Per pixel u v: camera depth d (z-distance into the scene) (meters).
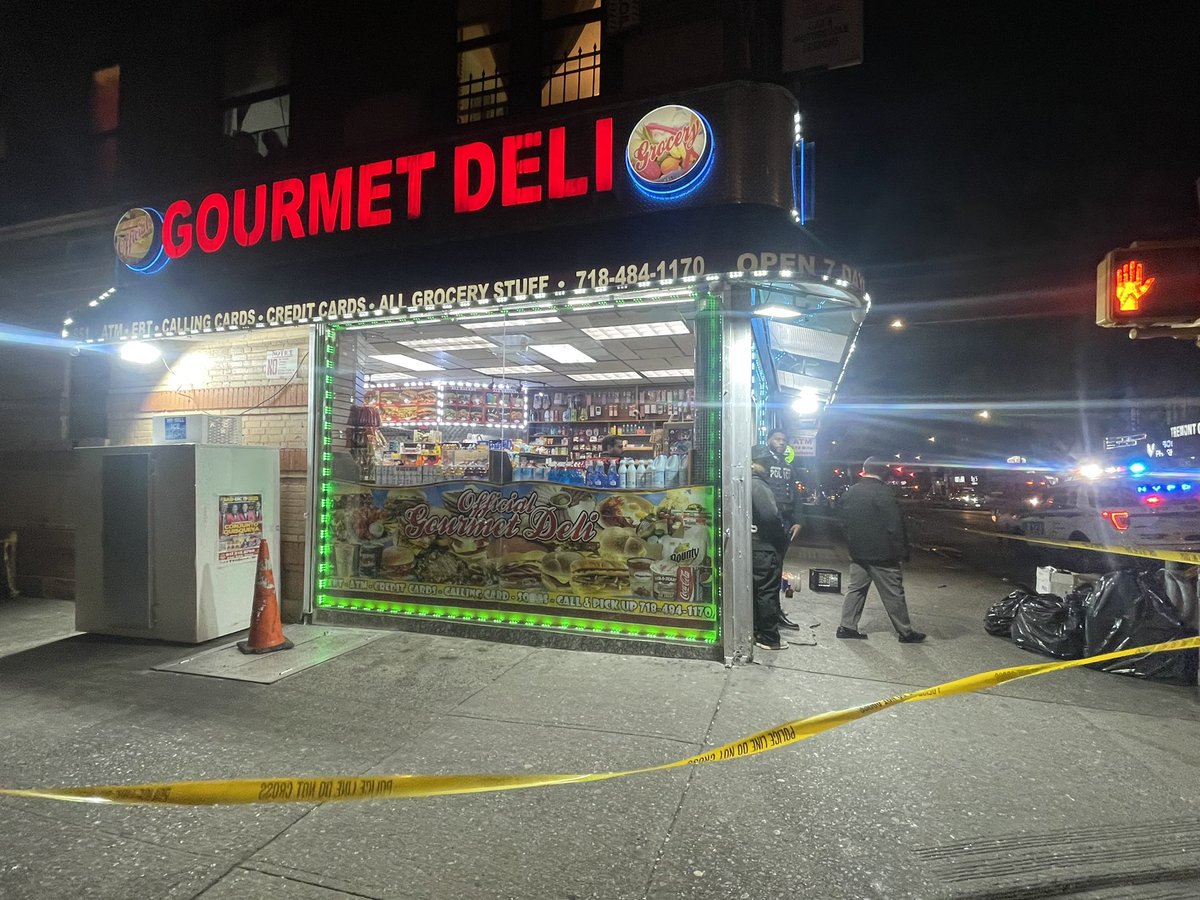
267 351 7.36
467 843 3.11
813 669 5.64
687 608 5.90
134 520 6.38
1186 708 4.84
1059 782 3.73
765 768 3.87
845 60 6.23
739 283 5.48
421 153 6.77
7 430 8.86
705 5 6.39
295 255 7.21
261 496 6.89
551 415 13.48
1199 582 5.46
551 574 6.28
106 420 8.49
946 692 3.36
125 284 7.93
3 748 4.11
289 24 8.52
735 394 5.74
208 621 6.33
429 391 11.95
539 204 6.31
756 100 5.71
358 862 2.96
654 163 5.80
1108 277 4.06
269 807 3.42
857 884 2.82
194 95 8.88
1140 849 3.09
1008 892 2.77
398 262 6.63
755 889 2.79
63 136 9.55
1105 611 5.73
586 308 6.27
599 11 7.24
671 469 6.13
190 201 7.74
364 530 6.90
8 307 8.91
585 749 4.09
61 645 6.30
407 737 4.27
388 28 7.93
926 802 3.51
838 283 5.26
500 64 7.67
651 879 2.85
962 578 11.05
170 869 2.91
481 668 5.61
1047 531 13.31
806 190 6.80
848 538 6.66
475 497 6.55
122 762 3.92
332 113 8.09
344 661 5.80
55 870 2.90
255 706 4.79
